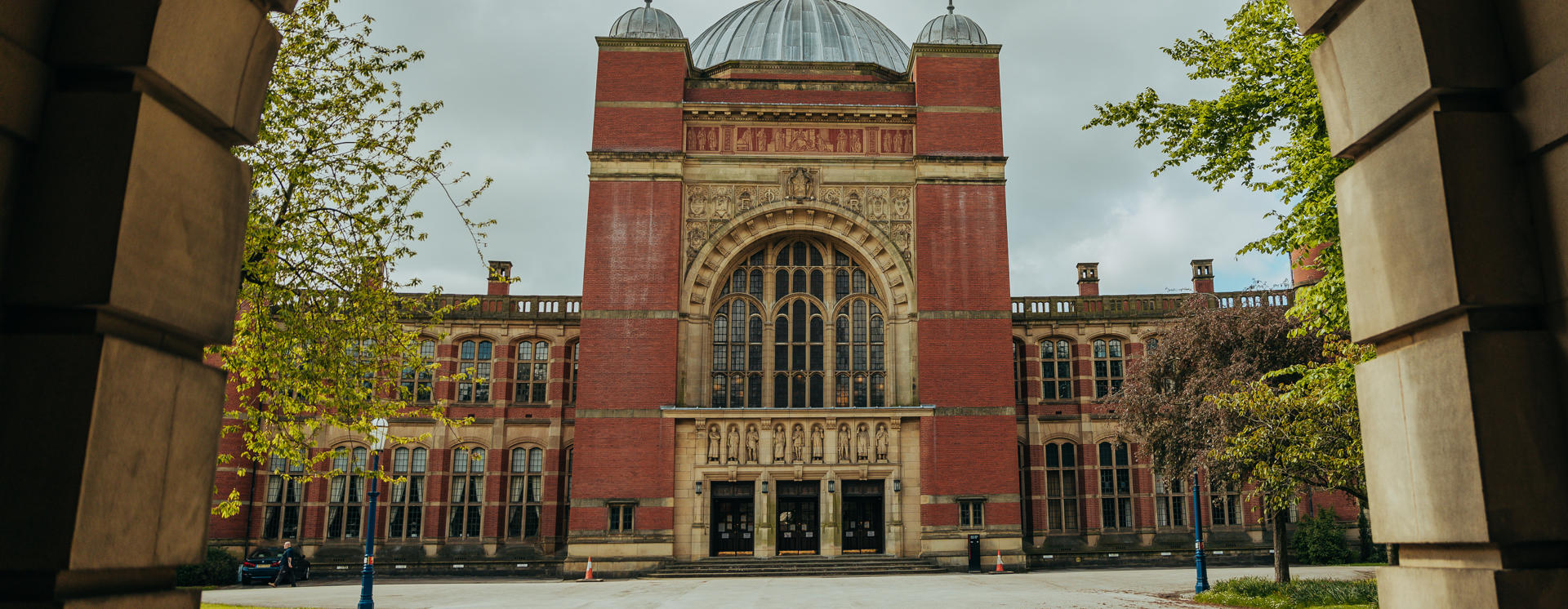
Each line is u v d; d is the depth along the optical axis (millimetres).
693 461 37844
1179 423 28891
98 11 3906
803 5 49281
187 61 4141
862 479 38375
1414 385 4660
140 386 3805
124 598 3756
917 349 38812
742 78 41938
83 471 3449
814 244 41188
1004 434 38094
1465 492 4242
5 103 3574
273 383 18906
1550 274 4246
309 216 18797
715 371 39781
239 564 38531
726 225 39812
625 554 36656
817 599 25078
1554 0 4199
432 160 20016
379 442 21156
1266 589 23203
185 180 4109
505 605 23781
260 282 17734
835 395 39875
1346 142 5227
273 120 18312
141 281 3799
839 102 41688
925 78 40750
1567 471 4168
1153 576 34938
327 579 40812
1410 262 4637
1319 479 21969
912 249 39906
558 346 45781
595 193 39281
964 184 39938
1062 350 46938
